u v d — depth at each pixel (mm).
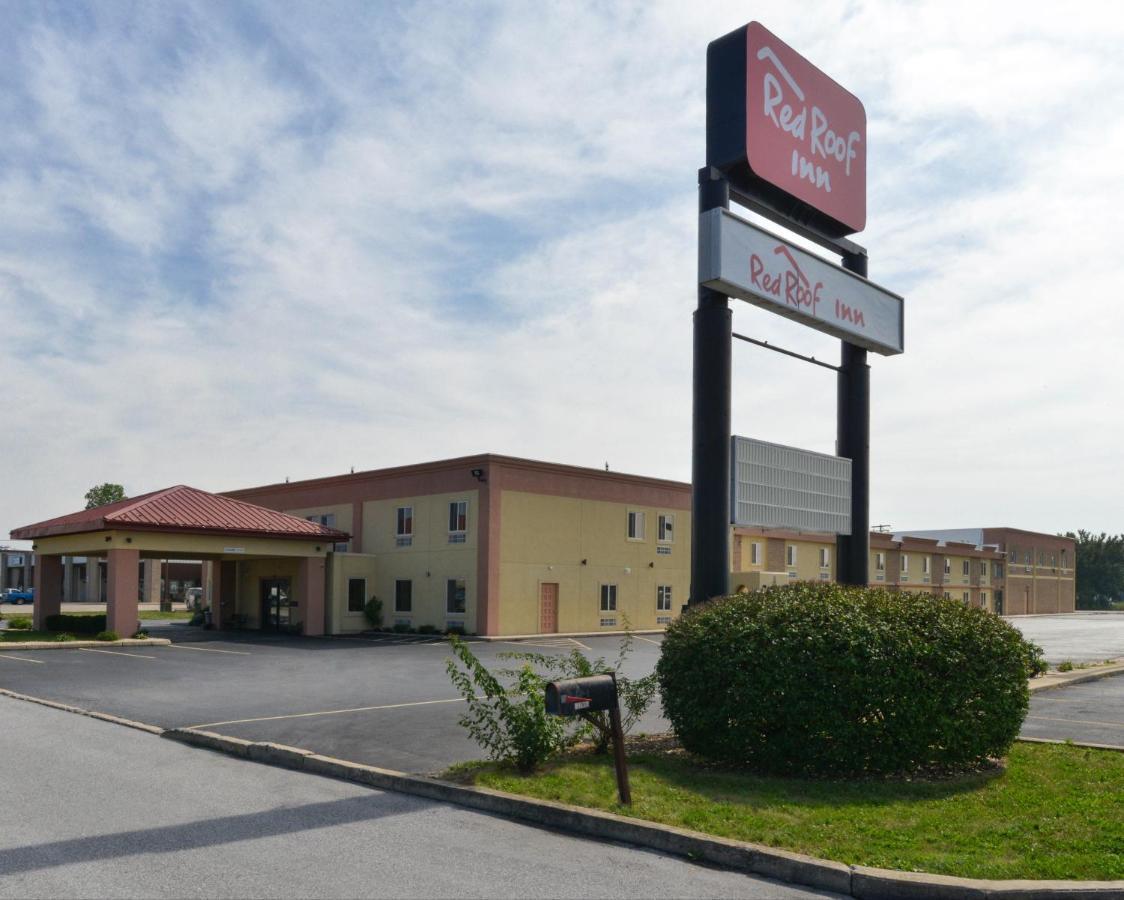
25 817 7691
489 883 6066
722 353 12203
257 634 36062
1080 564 111250
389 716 13336
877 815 7473
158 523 30594
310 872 6254
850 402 15438
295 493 42875
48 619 34781
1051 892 5832
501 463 34062
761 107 12898
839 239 15000
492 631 33125
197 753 10875
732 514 12969
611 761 9523
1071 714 14234
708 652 9164
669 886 6117
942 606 9641
